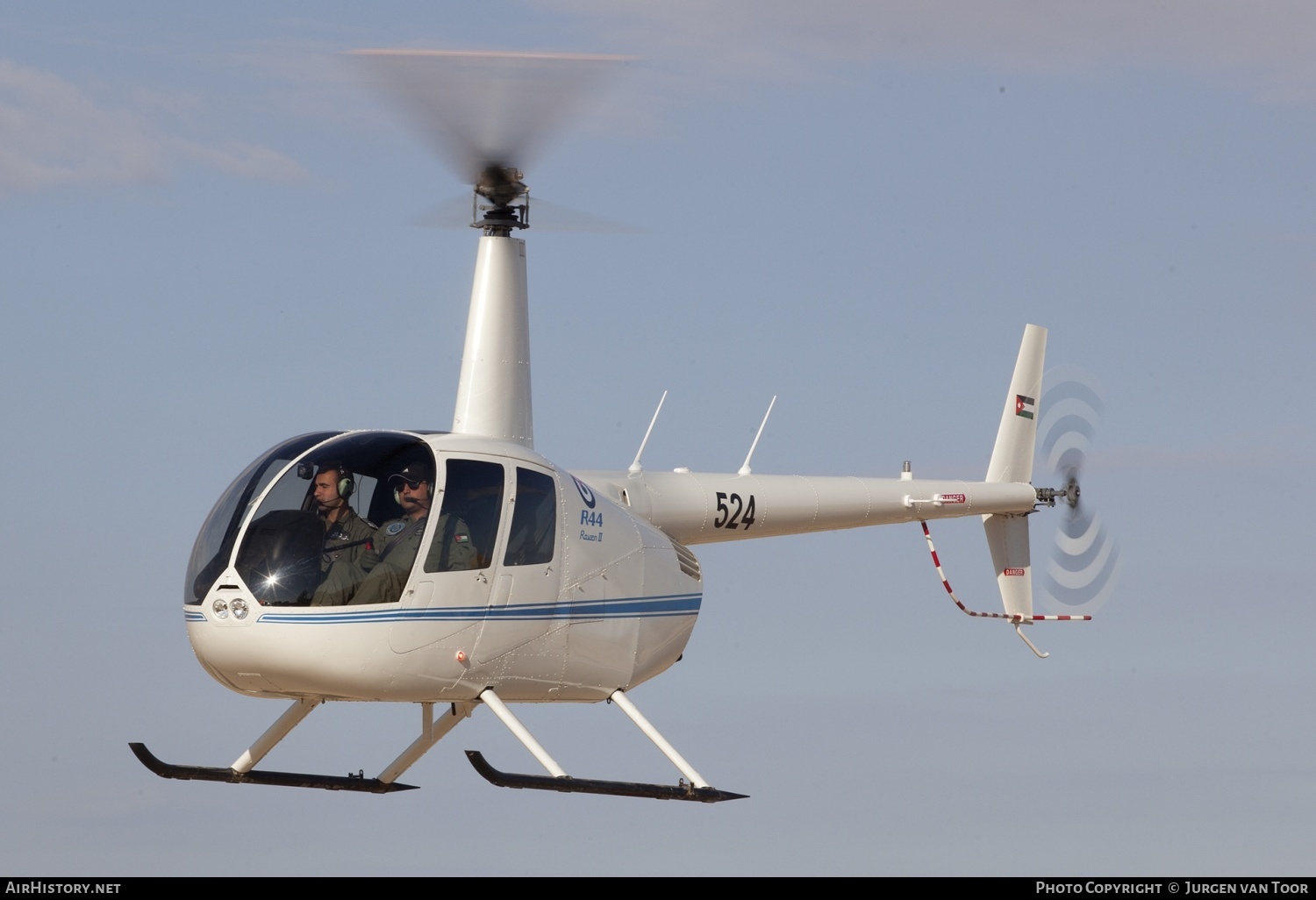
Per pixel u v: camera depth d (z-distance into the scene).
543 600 51.78
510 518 50.75
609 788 51.16
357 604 47.25
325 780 55.97
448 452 50.09
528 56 50.34
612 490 60.81
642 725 54.41
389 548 48.09
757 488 67.25
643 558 56.62
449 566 49.00
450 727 55.97
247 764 54.88
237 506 48.44
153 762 53.81
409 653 48.19
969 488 79.00
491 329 58.16
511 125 55.59
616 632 55.03
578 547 53.34
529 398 59.00
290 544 47.25
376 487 48.66
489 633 50.03
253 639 46.88
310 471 48.38
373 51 51.28
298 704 53.75
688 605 59.12
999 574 84.50
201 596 47.59
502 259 58.38
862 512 72.00
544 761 49.97
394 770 56.38
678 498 63.56
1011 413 84.00
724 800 52.00
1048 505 84.50
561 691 53.97
